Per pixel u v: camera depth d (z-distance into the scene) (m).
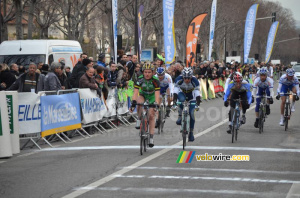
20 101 16.12
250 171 11.94
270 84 19.56
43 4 50.28
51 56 26.62
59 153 15.46
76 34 42.88
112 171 12.11
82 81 19.88
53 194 9.99
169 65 30.95
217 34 92.31
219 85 44.75
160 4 57.16
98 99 20.70
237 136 18.47
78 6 42.44
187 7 65.50
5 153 14.78
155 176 11.43
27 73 19.12
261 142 16.84
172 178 11.19
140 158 13.84
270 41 62.56
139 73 24.77
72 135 19.31
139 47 34.31
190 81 15.82
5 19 40.78
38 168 12.94
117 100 22.80
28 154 15.56
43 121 16.83
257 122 20.09
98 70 20.52
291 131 19.92
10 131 15.40
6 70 20.64
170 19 30.72
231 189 10.12
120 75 22.50
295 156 14.05
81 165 13.08
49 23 49.44
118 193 9.88
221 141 17.17
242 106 18.00
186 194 9.72
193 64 35.31
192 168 12.33
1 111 14.82
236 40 112.38
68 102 18.34
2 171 12.75
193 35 35.06
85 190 10.20
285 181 10.87
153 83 15.01
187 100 16.06
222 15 82.00
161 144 16.55
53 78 18.67
